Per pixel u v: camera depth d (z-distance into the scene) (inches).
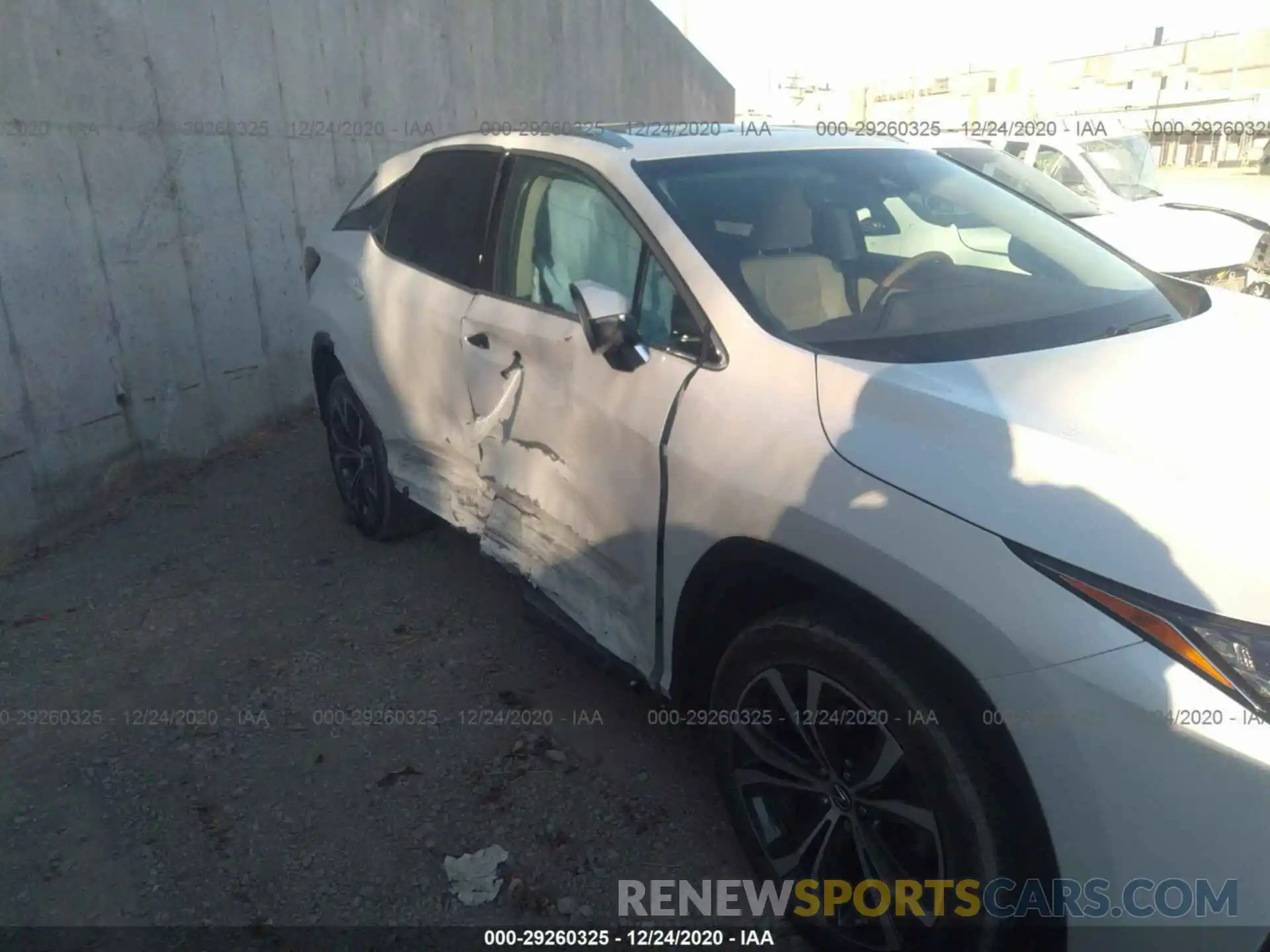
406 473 166.7
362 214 181.5
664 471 102.6
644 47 457.7
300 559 184.1
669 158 123.5
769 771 96.5
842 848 91.9
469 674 145.0
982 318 107.8
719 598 100.3
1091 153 386.3
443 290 146.1
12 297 179.5
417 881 106.8
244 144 237.9
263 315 249.9
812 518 85.7
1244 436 82.4
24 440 184.7
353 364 172.2
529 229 133.2
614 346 104.4
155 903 105.4
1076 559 73.5
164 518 204.1
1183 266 313.4
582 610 121.7
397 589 171.5
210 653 153.6
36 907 105.4
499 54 346.6
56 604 169.8
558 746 127.7
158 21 210.4
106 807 120.3
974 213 131.9
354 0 272.5
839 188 125.8
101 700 142.1
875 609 81.5
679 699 108.7
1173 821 68.7
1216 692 67.8
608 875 106.3
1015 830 76.9
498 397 131.0
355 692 141.9
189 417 227.6
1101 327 107.0
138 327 210.5
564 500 121.4
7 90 175.9
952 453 82.6
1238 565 70.7
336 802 119.3
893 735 81.4
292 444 245.6
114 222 202.1
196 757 128.8
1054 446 80.7
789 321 103.2
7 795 123.0
